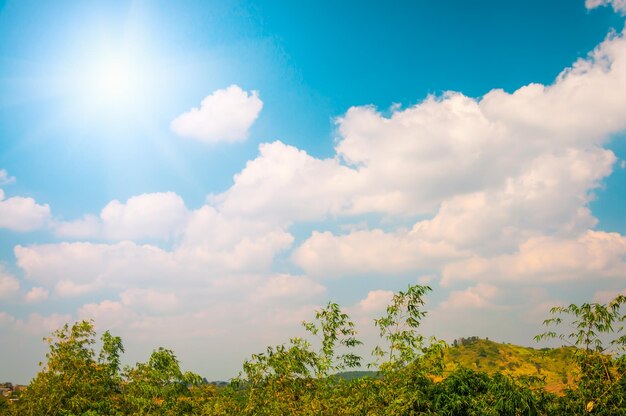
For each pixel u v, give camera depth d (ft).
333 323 58.95
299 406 56.39
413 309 55.01
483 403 46.34
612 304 43.93
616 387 42.98
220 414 61.62
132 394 70.13
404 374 52.24
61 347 73.72
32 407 70.90
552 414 45.44
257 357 62.03
